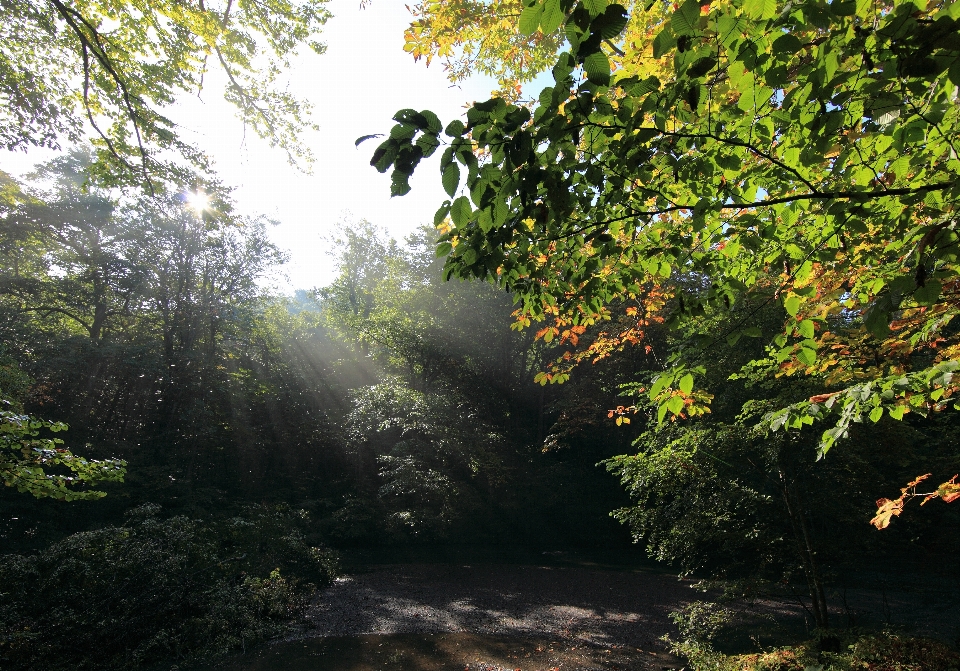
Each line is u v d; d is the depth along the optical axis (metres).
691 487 8.13
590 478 23.06
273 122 8.45
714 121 2.31
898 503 3.25
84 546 9.36
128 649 8.51
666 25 1.82
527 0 1.60
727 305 3.16
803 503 7.77
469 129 1.75
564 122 1.89
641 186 2.47
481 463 17.89
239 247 23.19
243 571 12.10
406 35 4.43
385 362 24.50
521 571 16.67
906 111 1.91
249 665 8.73
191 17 6.62
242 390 22.53
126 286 20.28
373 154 1.76
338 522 19.55
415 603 12.70
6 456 5.26
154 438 20.20
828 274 3.39
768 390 8.09
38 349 17.56
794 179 2.57
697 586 8.26
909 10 1.55
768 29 1.76
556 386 23.02
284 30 7.72
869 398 2.80
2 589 8.34
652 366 15.34
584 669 8.71
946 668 5.76
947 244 2.05
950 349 3.35
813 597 7.52
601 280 3.33
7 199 12.53
